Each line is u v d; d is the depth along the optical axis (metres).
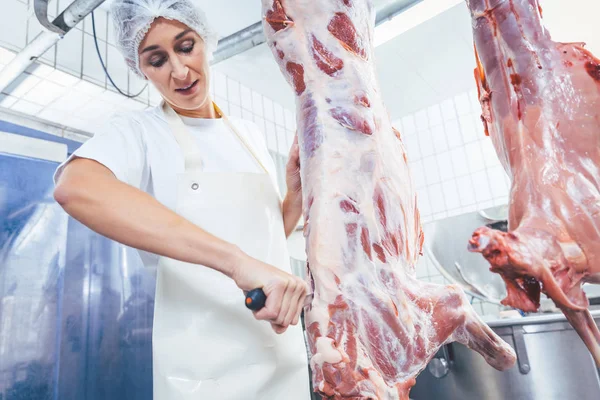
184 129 1.28
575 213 0.74
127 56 1.32
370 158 0.91
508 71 0.85
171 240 0.85
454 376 1.54
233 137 1.43
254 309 0.77
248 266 0.82
